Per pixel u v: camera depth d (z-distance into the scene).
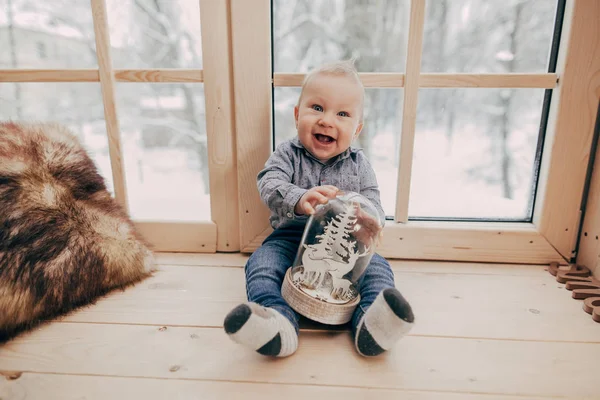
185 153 1.10
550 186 0.91
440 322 0.71
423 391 0.54
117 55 1.00
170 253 1.00
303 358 0.60
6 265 0.64
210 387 0.54
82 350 0.61
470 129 1.01
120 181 0.95
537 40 0.93
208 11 0.85
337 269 0.70
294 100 0.98
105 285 0.77
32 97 1.00
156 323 0.68
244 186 0.94
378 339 0.56
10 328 0.63
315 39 1.04
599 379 0.57
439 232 0.96
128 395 0.52
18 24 0.97
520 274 0.91
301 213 0.73
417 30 0.84
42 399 0.51
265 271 0.72
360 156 0.88
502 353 0.62
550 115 0.89
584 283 0.83
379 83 0.88
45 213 0.72
